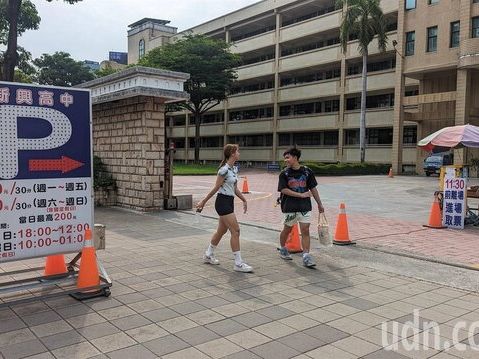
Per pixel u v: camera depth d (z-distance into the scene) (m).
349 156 39.41
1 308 4.78
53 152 5.15
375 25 32.56
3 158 4.82
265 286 5.68
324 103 42.47
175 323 4.43
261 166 47.78
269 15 46.56
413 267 6.77
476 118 30.77
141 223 10.41
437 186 22.52
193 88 43.12
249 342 4.02
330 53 39.75
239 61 45.72
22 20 21.19
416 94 36.41
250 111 50.16
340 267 6.70
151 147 12.27
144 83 11.71
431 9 31.80
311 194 7.44
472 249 8.09
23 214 4.97
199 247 7.87
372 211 13.27
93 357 3.69
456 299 5.30
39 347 3.87
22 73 29.27
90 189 5.44
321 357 3.75
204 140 56.19
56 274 5.60
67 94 5.21
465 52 28.83
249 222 10.93
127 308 4.84
